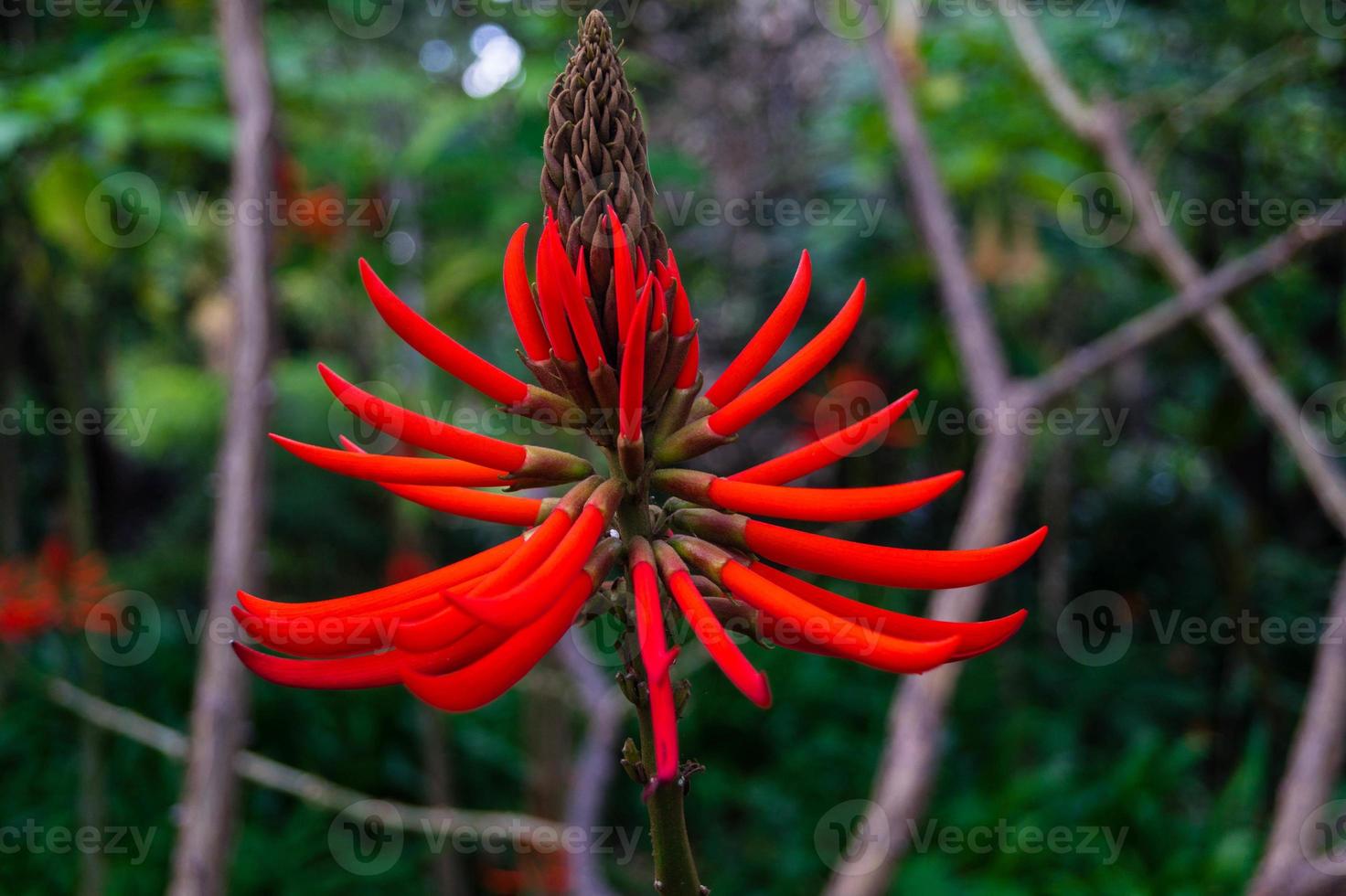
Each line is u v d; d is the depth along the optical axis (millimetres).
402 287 4414
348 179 4023
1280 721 7906
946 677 2234
